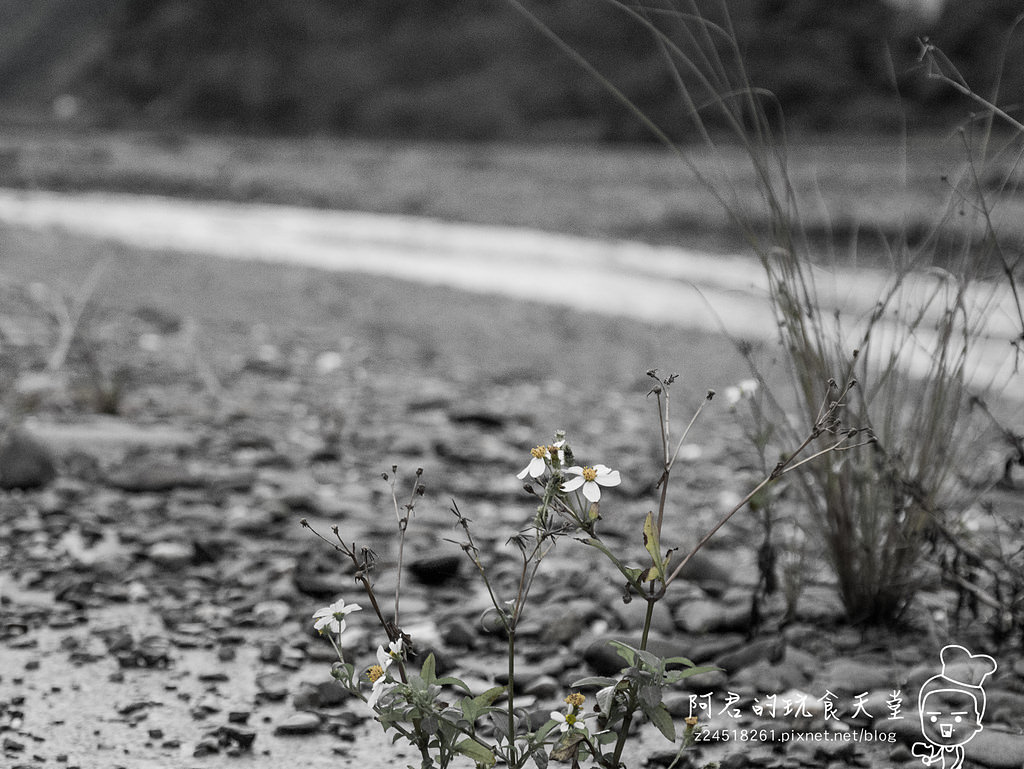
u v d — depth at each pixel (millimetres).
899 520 3318
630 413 7195
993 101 2941
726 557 4199
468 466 5488
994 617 3283
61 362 6688
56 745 2576
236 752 2588
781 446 3494
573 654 3195
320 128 80750
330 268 15555
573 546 4258
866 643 3309
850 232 16453
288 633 3305
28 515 4262
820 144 48719
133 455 5102
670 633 3396
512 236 23203
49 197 28625
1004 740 2615
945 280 3264
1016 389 5562
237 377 7309
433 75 80750
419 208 28266
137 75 90000
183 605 3500
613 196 29547
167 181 32812
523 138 65688
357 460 5434
